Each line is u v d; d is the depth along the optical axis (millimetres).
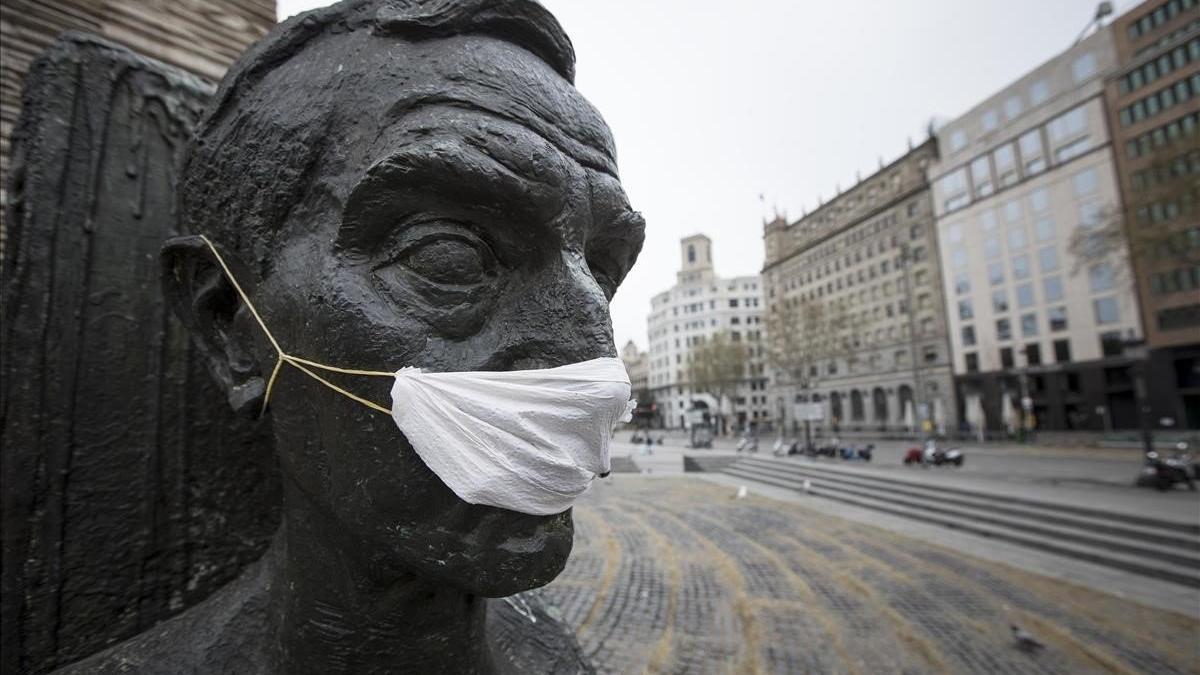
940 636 4922
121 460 1265
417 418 769
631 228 1026
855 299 44250
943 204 37281
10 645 1096
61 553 1168
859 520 10211
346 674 951
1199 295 25172
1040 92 31812
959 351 36188
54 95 1271
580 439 818
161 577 1290
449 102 838
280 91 926
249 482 1439
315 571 944
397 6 905
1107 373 28859
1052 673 4250
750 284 79625
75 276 1247
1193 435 22969
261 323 913
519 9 941
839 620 5297
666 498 13055
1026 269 32438
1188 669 4289
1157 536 7203
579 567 7074
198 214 1000
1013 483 12328
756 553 7789
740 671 4309
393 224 826
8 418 1134
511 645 1366
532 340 833
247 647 1022
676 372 80125
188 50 2467
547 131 876
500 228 844
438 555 809
